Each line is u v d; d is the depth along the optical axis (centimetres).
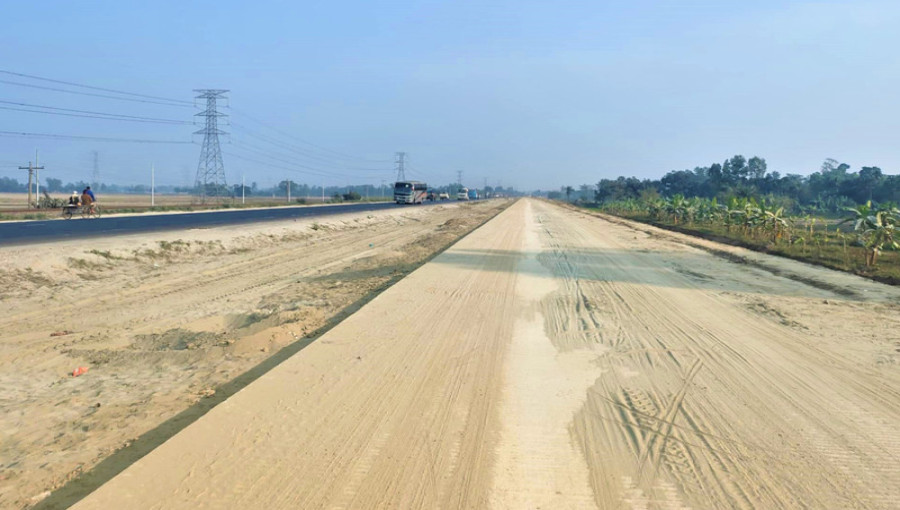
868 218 1664
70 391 605
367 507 356
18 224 2562
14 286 1141
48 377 653
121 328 892
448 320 884
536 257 1800
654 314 963
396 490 378
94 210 3206
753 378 625
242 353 731
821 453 443
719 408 535
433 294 1103
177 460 415
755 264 1706
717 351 734
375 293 1145
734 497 377
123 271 1421
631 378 621
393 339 763
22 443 472
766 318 941
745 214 2602
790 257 1875
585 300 1080
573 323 885
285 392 557
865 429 491
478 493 376
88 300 1099
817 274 1473
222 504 357
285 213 4209
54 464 430
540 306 1015
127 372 671
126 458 441
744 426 494
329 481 388
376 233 3067
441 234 2847
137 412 536
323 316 941
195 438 452
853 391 586
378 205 6856
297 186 17150
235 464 409
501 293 1134
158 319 957
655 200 5291
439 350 714
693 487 389
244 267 1606
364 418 496
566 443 455
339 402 532
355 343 740
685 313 975
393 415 504
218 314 997
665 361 687
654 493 381
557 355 707
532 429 481
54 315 975
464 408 524
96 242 1648
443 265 1537
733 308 1026
